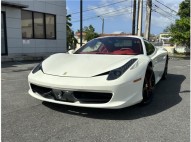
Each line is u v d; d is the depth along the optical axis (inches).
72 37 1439.5
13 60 435.2
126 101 131.3
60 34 595.8
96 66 140.2
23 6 466.6
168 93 196.7
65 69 142.4
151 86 166.9
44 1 542.3
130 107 154.9
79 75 133.6
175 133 115.7
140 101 143.6
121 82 127.9
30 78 146.3
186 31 903.1
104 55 161.6
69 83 129.3
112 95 127.4
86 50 185.0
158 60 205.6
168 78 274.1
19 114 138.6
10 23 467.2
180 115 141.3
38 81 139.8
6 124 123.7
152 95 168.4
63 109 146.9
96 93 129.0
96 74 132.3
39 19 537.0
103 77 129.9
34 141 105.3
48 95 139.4
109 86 125.8
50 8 559.8
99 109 147.6
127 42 185.2
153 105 161.0
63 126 122.1
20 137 109.0
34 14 523.5
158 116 139.1
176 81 253.4
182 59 713.0
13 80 245.4
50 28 569.9
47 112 142.0
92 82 127.5
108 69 134.3
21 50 494.9
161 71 225.5
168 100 174.4
